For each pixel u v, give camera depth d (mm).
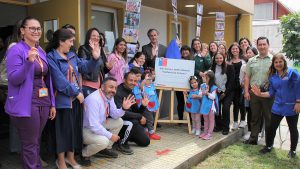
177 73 6168
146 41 8555
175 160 4594
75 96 3906
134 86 5074
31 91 3172
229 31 10930
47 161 4359
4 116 5398
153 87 5914
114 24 7727
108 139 4238
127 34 5605
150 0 7664
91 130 4168
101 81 4551
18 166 4199
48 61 3666
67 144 3910
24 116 3133
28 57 3012
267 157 5266
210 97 5762
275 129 5336
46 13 5609
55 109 3682
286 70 5062
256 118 5887
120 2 7590
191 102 6016
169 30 9359
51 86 3547
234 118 6508
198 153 4934
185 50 6473
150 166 4340
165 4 8188
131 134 5148
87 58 4359
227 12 10242
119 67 5117
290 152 5277
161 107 7105
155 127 6043
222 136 5984
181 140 5676
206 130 5883
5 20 6152
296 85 4910
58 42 3781
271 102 5461
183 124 6941
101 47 4730
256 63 5641
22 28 3254
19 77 3074
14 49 3168
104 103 4293
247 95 5805
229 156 5312
